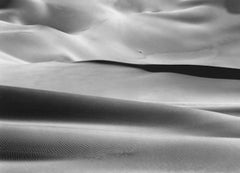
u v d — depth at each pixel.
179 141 10.66
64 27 128.12
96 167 8.55
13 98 15.89
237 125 14.70
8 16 126.94
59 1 136.88
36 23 128.50
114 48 111.88
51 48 87.12
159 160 9.12
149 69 33.31
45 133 10.76
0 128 10.91
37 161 8.92
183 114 15.68
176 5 141.50
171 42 118.56
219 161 9.12
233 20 126.81
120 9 139.62
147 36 120.19
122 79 30.30
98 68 33.69
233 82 30.03
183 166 8.73
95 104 16.11
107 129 13.18
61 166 8.56
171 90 27.70
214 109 21.52
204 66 33.78
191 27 124.19
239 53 111.12
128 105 16.33
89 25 127.06
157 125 14.35
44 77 31.06
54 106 15.51
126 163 8.87
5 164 8.58
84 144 10.10
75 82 29.67
